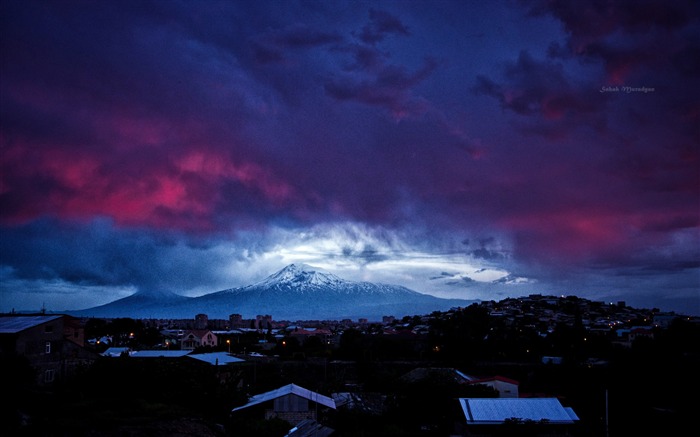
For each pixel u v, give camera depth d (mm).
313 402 49281
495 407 39250
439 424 43438
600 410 51750
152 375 48844
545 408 39094
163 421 38250
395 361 91188
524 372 82750
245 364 74312
